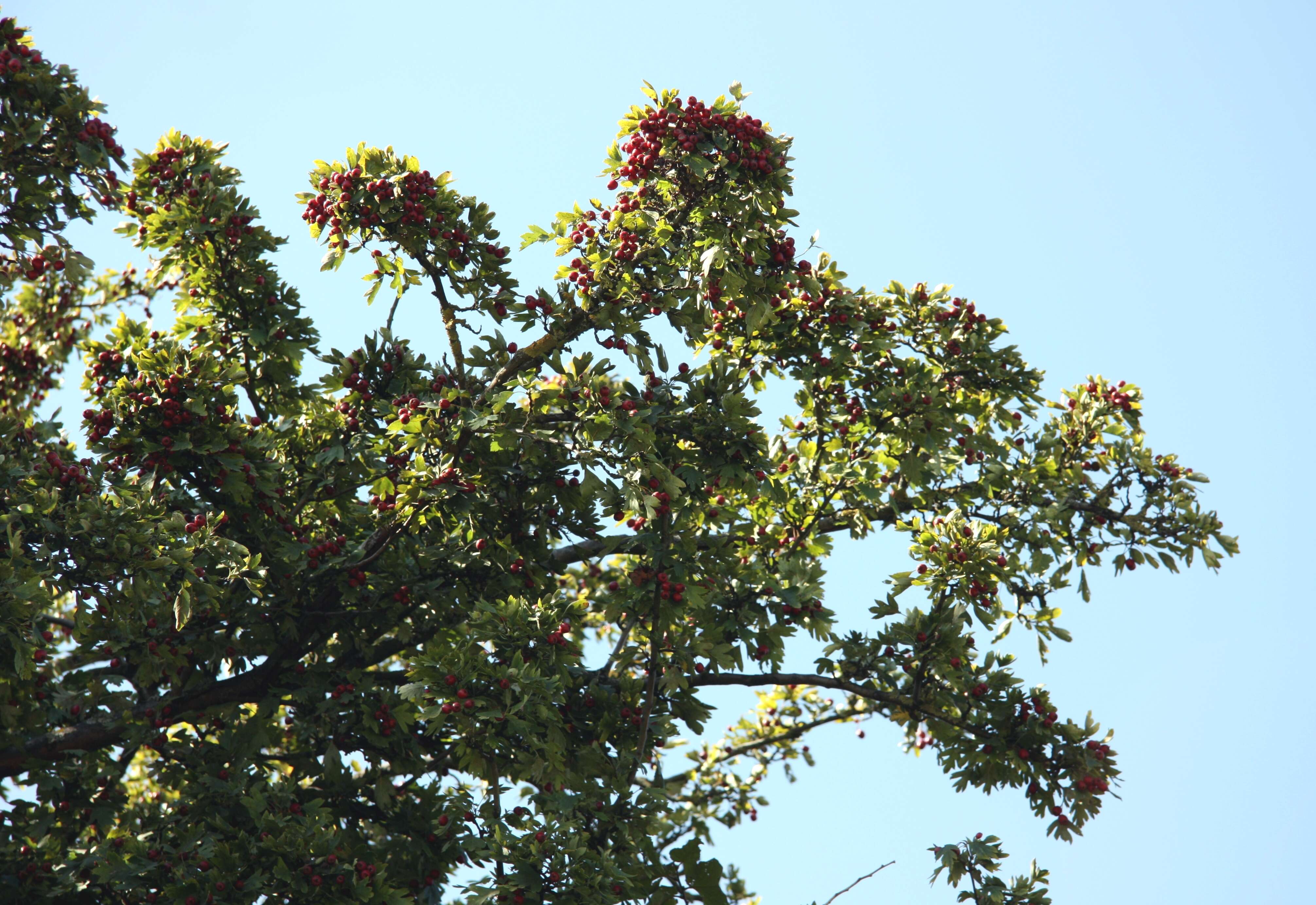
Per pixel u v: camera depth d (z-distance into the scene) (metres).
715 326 11.55
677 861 9.01
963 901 9.60
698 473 9.06
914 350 12.55
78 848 8.95
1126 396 13.05
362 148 9.50
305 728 10.09
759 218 9.42
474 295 9.65
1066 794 10.36
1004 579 10.34
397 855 9.25
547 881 8.00
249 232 10.23
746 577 10.08
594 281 9.27
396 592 9.89
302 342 10.36
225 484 8.91
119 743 9.48
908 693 11.03
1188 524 11.84
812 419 12.55
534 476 9.63
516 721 8.16
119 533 7.78
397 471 9.75
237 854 8.09
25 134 8.48
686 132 9.12
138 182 10.38
